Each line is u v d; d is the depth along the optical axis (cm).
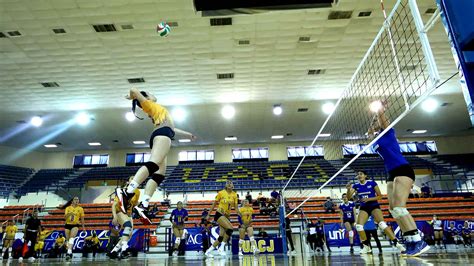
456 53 131
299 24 1008
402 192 355
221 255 775
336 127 2011
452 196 1773
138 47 1110
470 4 130
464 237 1241
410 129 2158
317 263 335
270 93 1529
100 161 2398
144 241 1185
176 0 888
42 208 1773
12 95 1457
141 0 886
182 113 1752
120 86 1403
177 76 1329
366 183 673
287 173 2108
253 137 2258
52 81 1338
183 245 1123
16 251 1180
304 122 1947
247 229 907
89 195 2075
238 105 1667
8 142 2139
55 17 948
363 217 660
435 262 260
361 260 361
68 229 856
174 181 2080
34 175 2198
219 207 779
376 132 412
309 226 1175
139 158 2395
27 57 1152
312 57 1211
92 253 1151
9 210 1727
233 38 1074
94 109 1647
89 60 1186
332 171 2116
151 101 397
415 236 347
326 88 1477
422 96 326
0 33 1010
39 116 1712
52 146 2272
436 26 1013
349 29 1038
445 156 2242
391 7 933
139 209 355
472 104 121
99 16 948
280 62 1243
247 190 1959
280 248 970
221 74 1327
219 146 2417
